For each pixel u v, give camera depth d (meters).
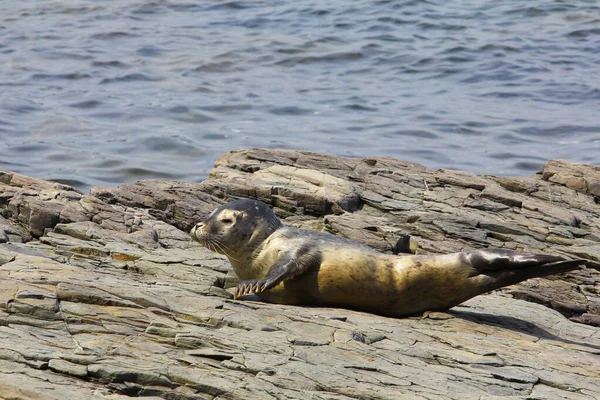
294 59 106.31
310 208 42.88
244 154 49.19
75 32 119.62
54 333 24.84
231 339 25.33
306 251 30.70
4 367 22.67
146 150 73.44
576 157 72.44
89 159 70.56
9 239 35.50
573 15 124.56
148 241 35.84
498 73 100.44
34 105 86.12
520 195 45.31
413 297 30.70
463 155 73.31
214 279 32.16
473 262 30.22
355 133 79.00
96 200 39.31
